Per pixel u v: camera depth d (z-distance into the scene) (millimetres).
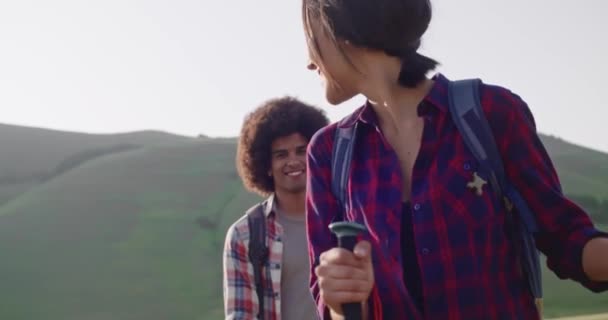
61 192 70312
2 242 59625
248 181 6711
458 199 2168
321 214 2400
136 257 58688
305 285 5707
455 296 2139
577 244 2119
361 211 2258
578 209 2158
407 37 2260
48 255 58000
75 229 63281
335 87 2363
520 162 2186
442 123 2236
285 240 5777
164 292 52594
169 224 65625
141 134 95750
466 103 2223
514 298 2184
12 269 55094
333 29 2275
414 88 2318
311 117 6438
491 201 2178
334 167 2367
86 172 75438
